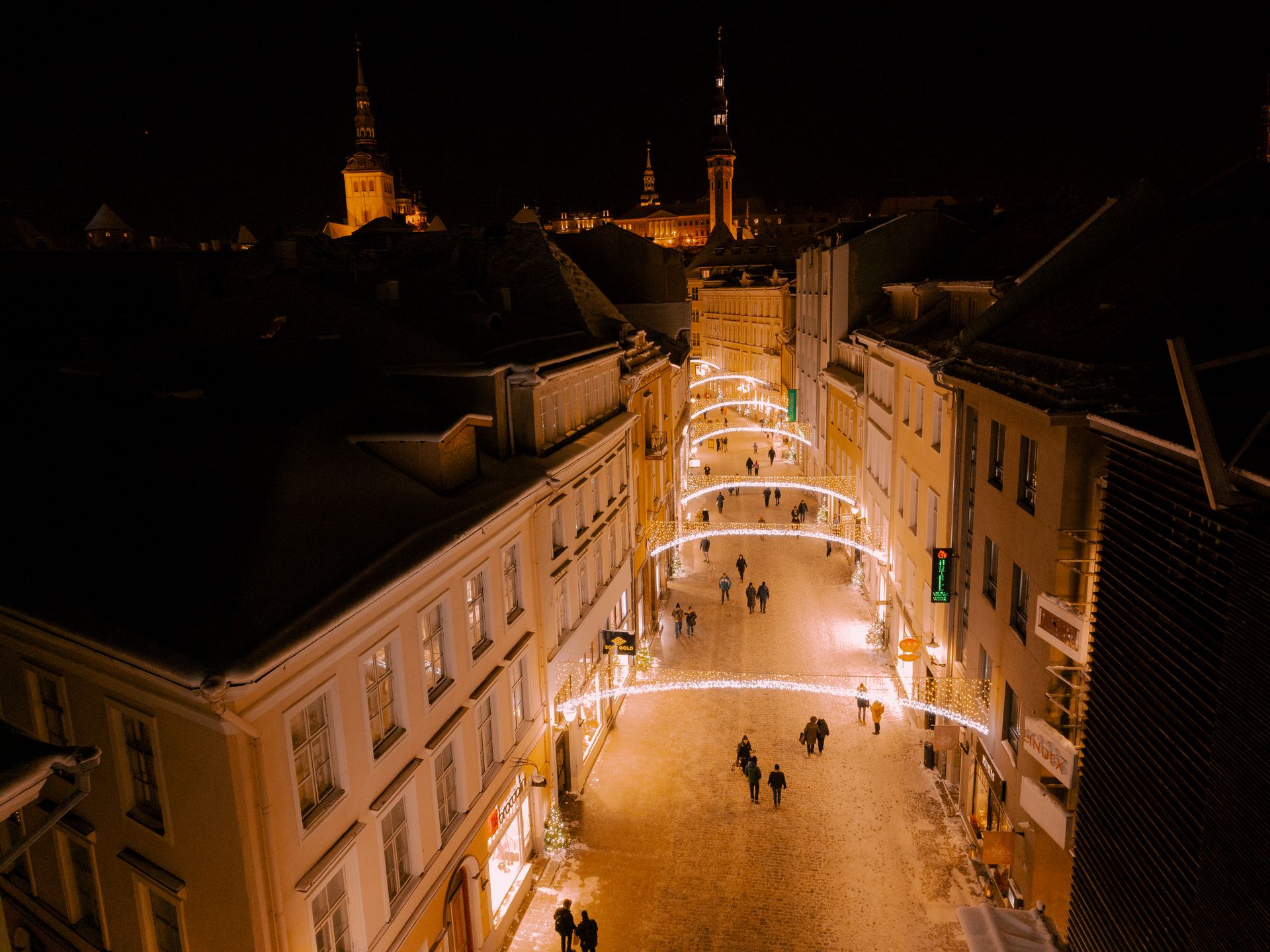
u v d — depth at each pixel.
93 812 10.70
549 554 17.08
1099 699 11.12
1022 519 14.39
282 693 9.23
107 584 10.01
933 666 20.42
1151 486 10.18
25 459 13.25
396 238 33.72
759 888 16.41
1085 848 11.24
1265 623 7.68
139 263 28.91
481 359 17.59
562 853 17.48
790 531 35.09
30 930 12.39
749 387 67.75
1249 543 7.95
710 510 44.25
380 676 11.46
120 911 10.70
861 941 15.04
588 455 19.95
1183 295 13.58
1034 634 13.79
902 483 25.00
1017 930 11.88
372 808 10.99
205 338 17.66
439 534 12.35
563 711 18.11
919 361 21.88
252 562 10.04
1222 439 9.53
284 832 9.49
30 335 24.42
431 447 13.38
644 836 18.06
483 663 14.27
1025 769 14.05
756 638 28.33
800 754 21.23
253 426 12.85
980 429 16.98
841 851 17.47
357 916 10.86
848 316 36.12
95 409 14.49
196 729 9.00
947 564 18.80
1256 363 11.80
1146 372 12.32
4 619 10.42
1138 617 10.20
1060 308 16.77
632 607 25.38
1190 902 8.73
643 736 22.34
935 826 18.23
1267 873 7.43
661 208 162.00
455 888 13.32
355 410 14.05
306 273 20.70
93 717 10.16
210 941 9.62
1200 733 8.73
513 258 26.95
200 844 9.38
